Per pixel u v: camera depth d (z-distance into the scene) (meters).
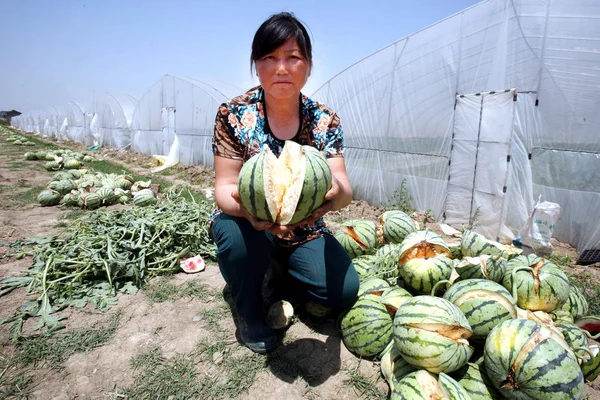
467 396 2.03
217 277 4.20
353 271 2.95
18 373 2.63
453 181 7.68
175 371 2.66
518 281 2.80
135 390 2.49
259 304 2.97
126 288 3.84
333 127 3.01
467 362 2.39
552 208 5.95
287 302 3.31
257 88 3.07
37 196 8.09
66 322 3.26
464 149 7.34
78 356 2.82
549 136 6.49
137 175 13.05
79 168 13.25
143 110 20.61
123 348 2.92
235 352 2.89
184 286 3.95
